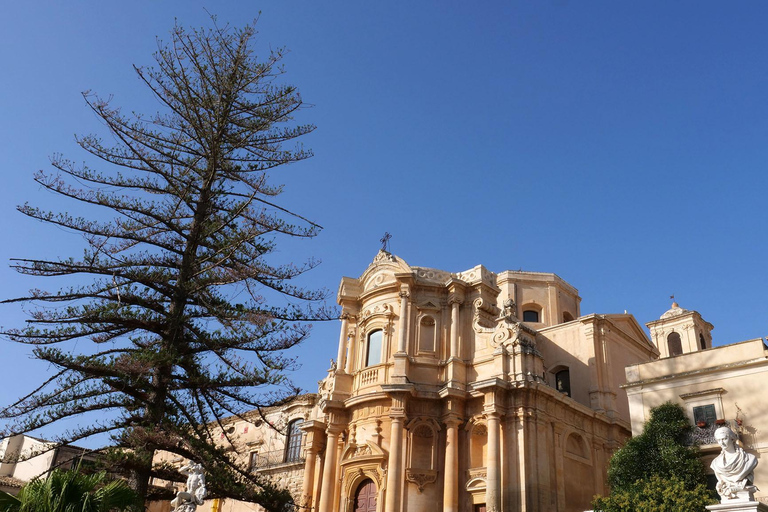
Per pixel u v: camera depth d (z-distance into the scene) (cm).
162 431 2467
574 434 3938
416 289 4322
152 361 2503
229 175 3083
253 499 2738
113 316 2616
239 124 3080
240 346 2738
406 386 3875
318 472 4409
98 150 2898
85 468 2433
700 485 2764
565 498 3662
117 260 2745
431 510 3728
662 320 5197
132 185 2931
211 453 2673
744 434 2892
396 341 4203
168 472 2620
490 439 3653
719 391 3014
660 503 2739
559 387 4412
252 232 2869
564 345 4494
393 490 3706
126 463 2425
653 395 3216
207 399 2709
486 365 3972
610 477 3128
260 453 5291
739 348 3062
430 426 3934
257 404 2733
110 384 2564
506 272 5453
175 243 2942
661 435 3041
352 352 4466
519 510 3497
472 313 4222
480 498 3672
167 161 2991
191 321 2773
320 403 4534
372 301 4438
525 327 4038
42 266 2611
